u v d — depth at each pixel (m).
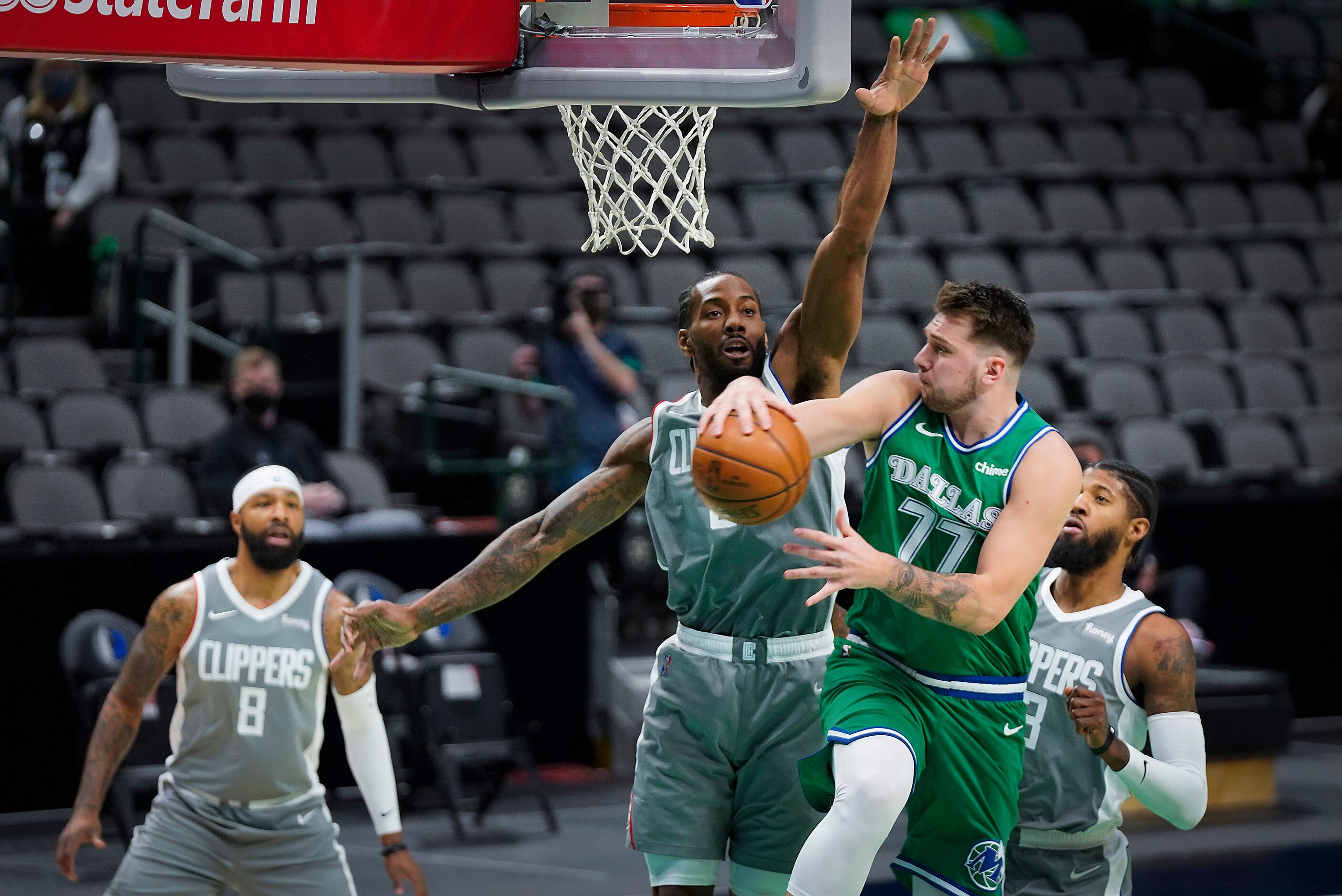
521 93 8.56
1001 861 8.02
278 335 22.83
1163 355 27.06
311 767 10.22
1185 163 34.12
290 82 8.92
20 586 16.58
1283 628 21.59
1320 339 28.41
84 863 15.14
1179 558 21.05
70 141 24.72
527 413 21.91
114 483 19.02
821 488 8.77
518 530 9.26
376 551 17.86
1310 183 33.72
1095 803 8.85
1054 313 27.12
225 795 9.95
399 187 27.91
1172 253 29.67
